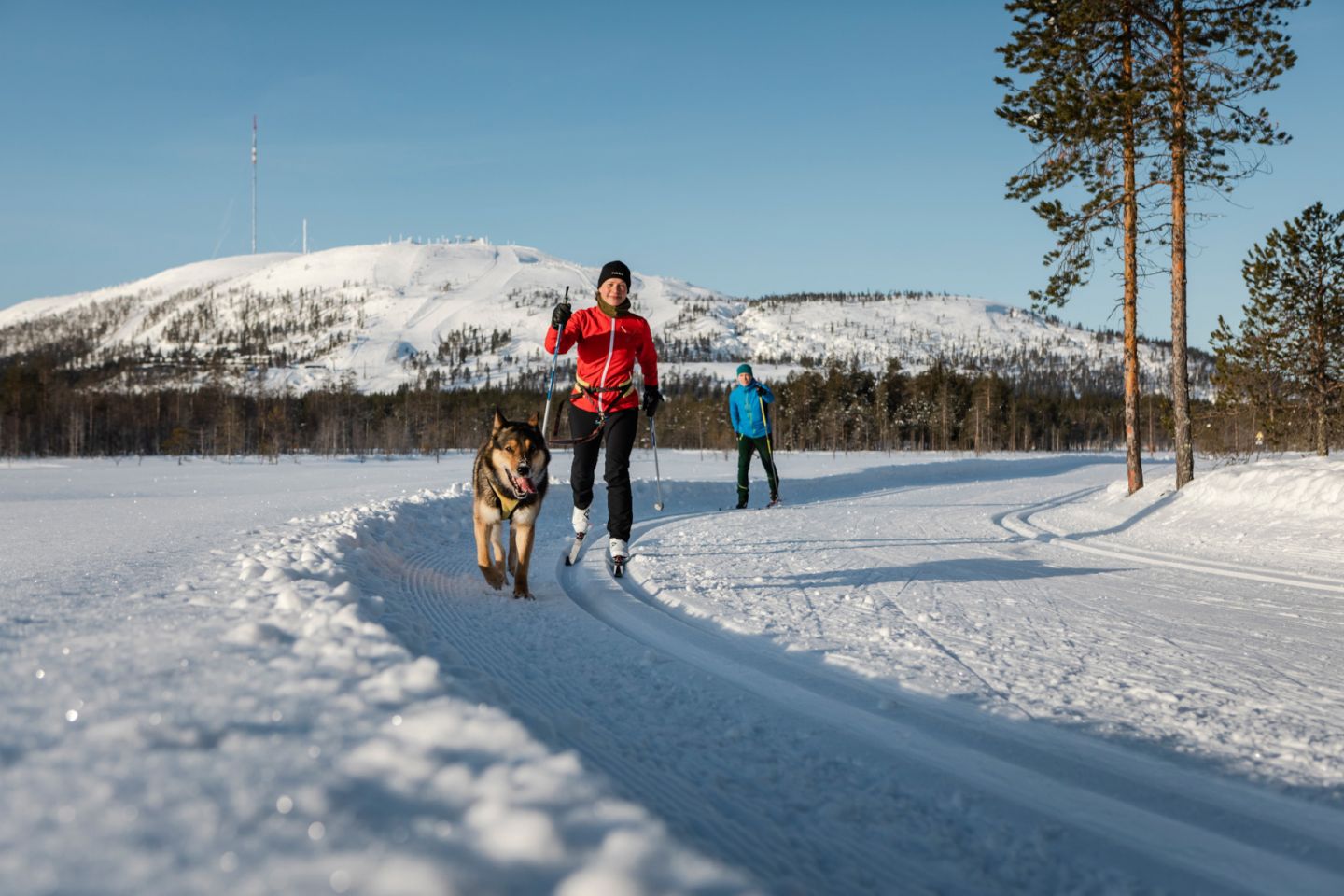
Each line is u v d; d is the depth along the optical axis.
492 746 1.93
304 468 33.66
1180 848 2.15
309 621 3.23
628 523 6.60
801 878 1.84
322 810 1.54
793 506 14.58
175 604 3.70
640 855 1.42
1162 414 22.64
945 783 2.56
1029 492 18.75
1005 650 4.33
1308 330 21.92
